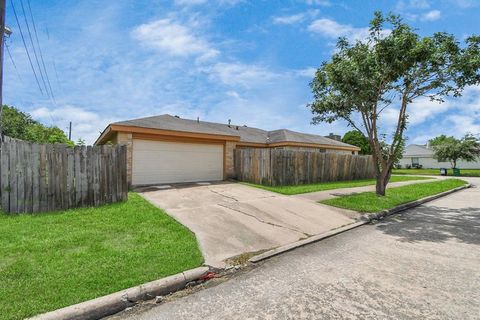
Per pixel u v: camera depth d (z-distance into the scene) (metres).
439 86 8.34
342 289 3.09
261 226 5.63
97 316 2.57
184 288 3.18
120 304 2.71
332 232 5.56
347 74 8.02
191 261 3.62
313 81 9.88
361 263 3.92
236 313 2.61
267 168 11.59
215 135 12.68
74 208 6.30
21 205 5.75
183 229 4.98
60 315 2.41
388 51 7.39
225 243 4.55
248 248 4.41
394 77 7.79
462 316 2.54
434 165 42.97
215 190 9.83
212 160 13.01
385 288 3.11
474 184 17.92
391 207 7.95
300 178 12.67
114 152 6.99
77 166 6.41
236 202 7.68
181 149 12.04
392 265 3.84
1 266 3.25
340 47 8.67
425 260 4.04
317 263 3.94
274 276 3.49
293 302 2.81
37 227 4.82
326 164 14.22
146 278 3.09
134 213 5.93
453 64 7.65
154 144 11.29
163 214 5.96
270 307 2.71
